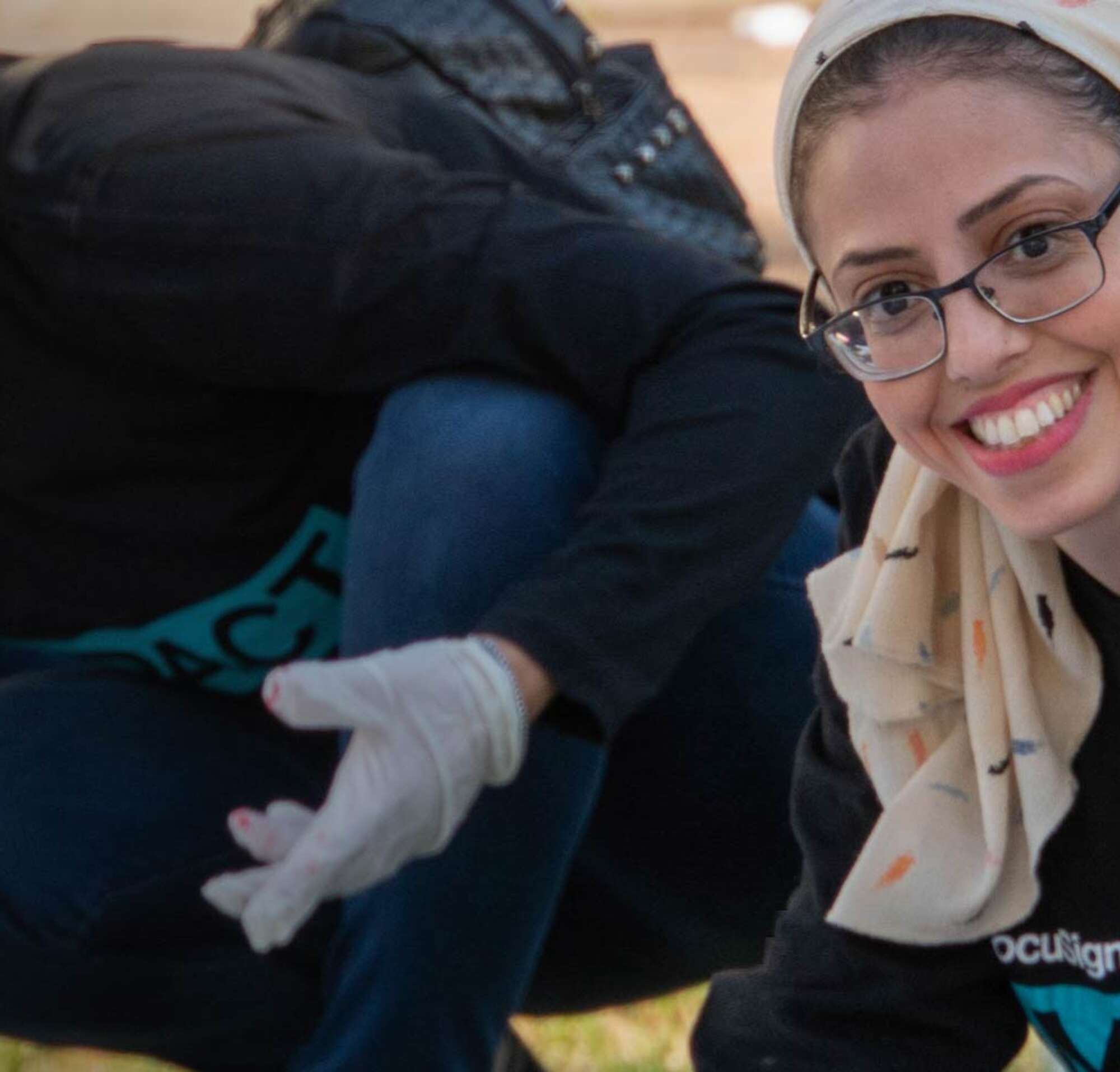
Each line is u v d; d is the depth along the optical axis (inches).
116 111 329.1
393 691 293.1
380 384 326.6
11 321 332.2
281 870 291.3
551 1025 423.2
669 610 305.7
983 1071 272.2
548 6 377.1
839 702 266.7
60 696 350.9
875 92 212.5
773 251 762.8
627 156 367.6
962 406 219.6
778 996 274.8
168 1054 348.8
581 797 320.2
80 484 342.0
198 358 325.1
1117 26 210.4
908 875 253.3
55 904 329.7
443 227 319.6
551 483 318.0
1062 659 238.5
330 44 370.0
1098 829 245.8
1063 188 209.5
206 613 348.8
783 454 312.2
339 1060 320.5
